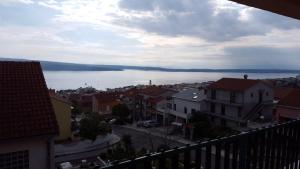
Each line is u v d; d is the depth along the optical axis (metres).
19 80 13.17
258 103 33.94
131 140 31.80
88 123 27.58
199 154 2.46
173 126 38.91
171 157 2.24
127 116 44.47
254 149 3.02
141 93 50.38
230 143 2.72
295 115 25.55
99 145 27.64
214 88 35.84
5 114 10.97
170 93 47.91
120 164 1.91
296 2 2.36
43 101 12.16
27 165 10.42
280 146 3.40
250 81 34.50
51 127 10.89
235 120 33.06
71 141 27.41
